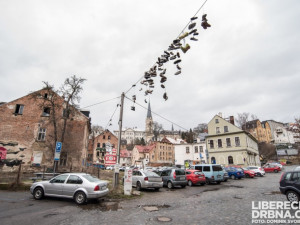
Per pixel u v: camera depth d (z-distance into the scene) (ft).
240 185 53.83
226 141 130.00
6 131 75.66
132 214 23.68
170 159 241.35
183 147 182.29
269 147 209.97
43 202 29.91
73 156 80.89
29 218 21.42
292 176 28.60
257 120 274.77
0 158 72.18
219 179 58.18
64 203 29.50
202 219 21.08
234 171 74.95
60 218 21.58
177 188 49.70
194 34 17.67
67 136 82.02
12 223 19.62
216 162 131.54
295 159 195.42
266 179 69.00
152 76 27.73
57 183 31.42
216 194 38.78
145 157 247.70
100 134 204.03
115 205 28.96
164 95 23.31
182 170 51.67
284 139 290.15
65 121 76.02
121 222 20.31
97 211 25.17
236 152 123.75
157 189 47.26
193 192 42.70
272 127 311.06
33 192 32.24
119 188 41.55
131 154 274.36
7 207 26.45
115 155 42.52
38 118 80.23
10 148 74.18
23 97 81.41
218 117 137.59
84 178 30.73
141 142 348.38
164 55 21.75
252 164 134.10
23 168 72.95
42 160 75.82
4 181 49.75
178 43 19.02
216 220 20.59
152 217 22.24
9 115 77.77
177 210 25.67
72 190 29.94
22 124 77.97
